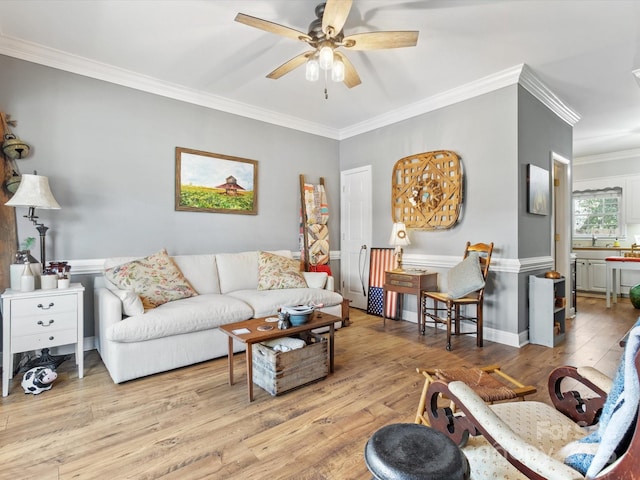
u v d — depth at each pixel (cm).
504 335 336
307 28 262
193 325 266
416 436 84
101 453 165
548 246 388
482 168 353
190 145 376
